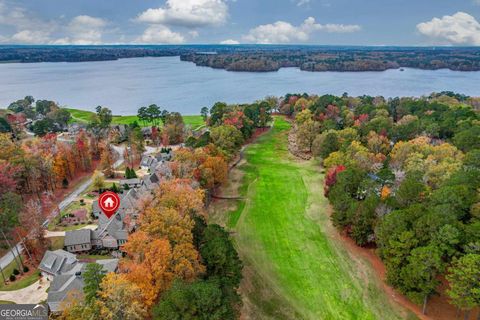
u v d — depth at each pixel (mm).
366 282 55188
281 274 57375
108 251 65062
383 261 55594
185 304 38062
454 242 48000
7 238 59844
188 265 45312
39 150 91750
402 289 49469
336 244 65312
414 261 46781
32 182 85000
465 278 42500
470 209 55531
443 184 65875
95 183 89812
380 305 50469
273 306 50469
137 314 38062
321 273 57531
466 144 92938
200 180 80000
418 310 48969
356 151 90500
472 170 67562
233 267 49219
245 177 98500
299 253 62875
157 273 43656
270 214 77000
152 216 53531
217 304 39344
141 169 107875
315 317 48625
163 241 46500
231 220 74875
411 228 53125
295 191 88438
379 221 58438
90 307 38469
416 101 163500
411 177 68625
